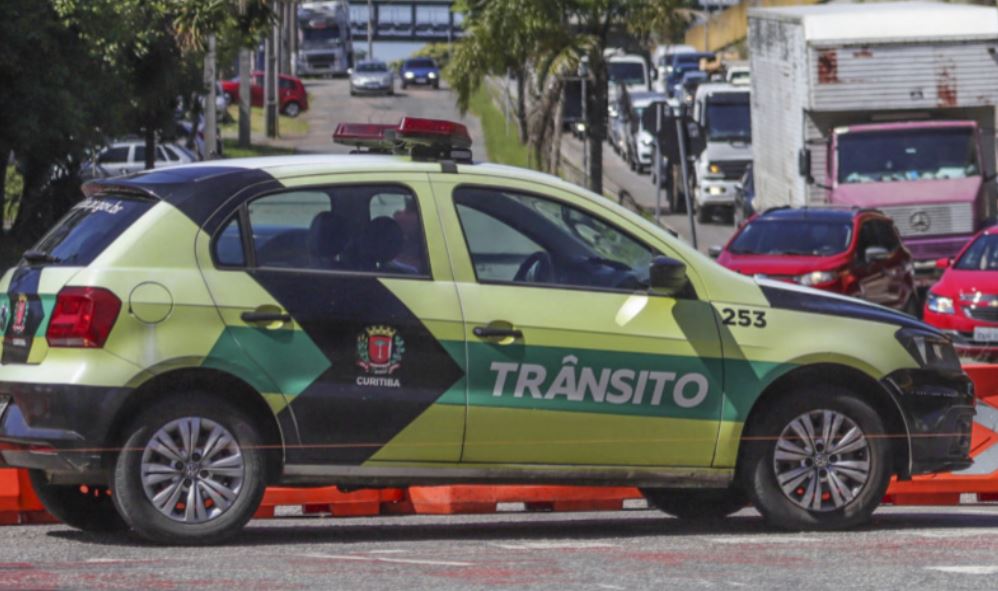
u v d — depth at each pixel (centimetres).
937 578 1883
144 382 2073
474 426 2164
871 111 7644
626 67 16862
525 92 10544
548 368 2186
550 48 9662
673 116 7869
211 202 2131
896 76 7512
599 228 2255
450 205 2203
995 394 2748
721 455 2252
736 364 2250
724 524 2497
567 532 2375
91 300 2062
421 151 2252
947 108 7631
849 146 7519
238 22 8438
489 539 2261
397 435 2141
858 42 7494
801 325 2284
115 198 2188
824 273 5762
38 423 2069
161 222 2114
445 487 2588
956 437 2375
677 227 11294
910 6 7894
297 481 2130
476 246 2200
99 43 7150
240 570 1909
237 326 2097
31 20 6906
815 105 7519
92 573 1884
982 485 2739
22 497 2444
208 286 2100
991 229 5947
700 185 11512
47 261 2158
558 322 2191
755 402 2269
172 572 1892
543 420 2186
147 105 8788
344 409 2123
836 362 2288
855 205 7031
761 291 2300
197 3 8225
